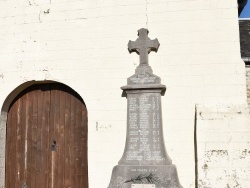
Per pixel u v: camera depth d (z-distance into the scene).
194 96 6.75
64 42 7.34
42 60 7.39
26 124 7.56
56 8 7.46
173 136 6.71
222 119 6.38
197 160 6.36
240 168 6.18
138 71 6.80
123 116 6.95
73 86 7.21
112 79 7.07
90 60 7.21
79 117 7.34
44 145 7.42
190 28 6.91
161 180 6.35
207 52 6.80
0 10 7.70
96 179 6.90
